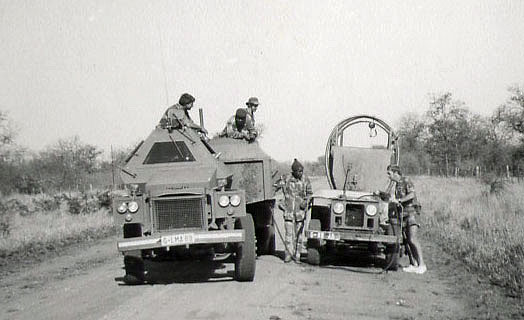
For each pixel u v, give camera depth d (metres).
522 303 8.12
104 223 19.19
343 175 13.09
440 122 57.09
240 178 11.78
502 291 8.90
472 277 9.98
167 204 9.20
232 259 12.37
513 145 47.44
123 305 8.02
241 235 9.09
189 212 9.23
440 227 15.61
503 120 50.34
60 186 39.41
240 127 12.76
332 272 10.83
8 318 7.48
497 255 11.07
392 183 12.86
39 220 19.81
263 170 11.98
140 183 9.88
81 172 41.00
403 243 11.31
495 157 46.28
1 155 41.03
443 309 7.88
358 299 8.44
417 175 54.53
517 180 31.27
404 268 10.88
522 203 18.83
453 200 21.81
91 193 26.22
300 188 12.14
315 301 8.26
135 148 10.48
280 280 9.92
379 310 7.77
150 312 7.57
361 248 12.29
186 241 9.01
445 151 55.03
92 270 11.34
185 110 11.19
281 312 7.55
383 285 9.54
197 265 11.71
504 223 14.51
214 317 7.27
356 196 11.54
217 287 9.30
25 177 38.75
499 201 19.91
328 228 11.95
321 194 11.97
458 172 49.94
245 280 9.78
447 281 9.83
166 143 10.48
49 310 7.86
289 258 12.05
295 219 12.15
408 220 10.83
